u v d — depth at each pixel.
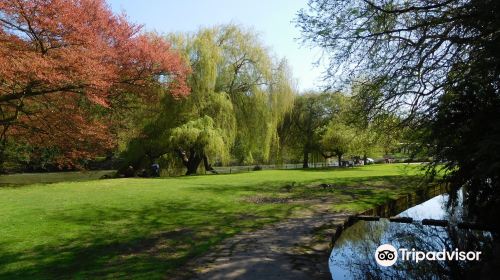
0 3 15.08
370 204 12.26
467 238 9.06
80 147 21.52
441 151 8.39
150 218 10.33
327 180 21.03
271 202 13.11
